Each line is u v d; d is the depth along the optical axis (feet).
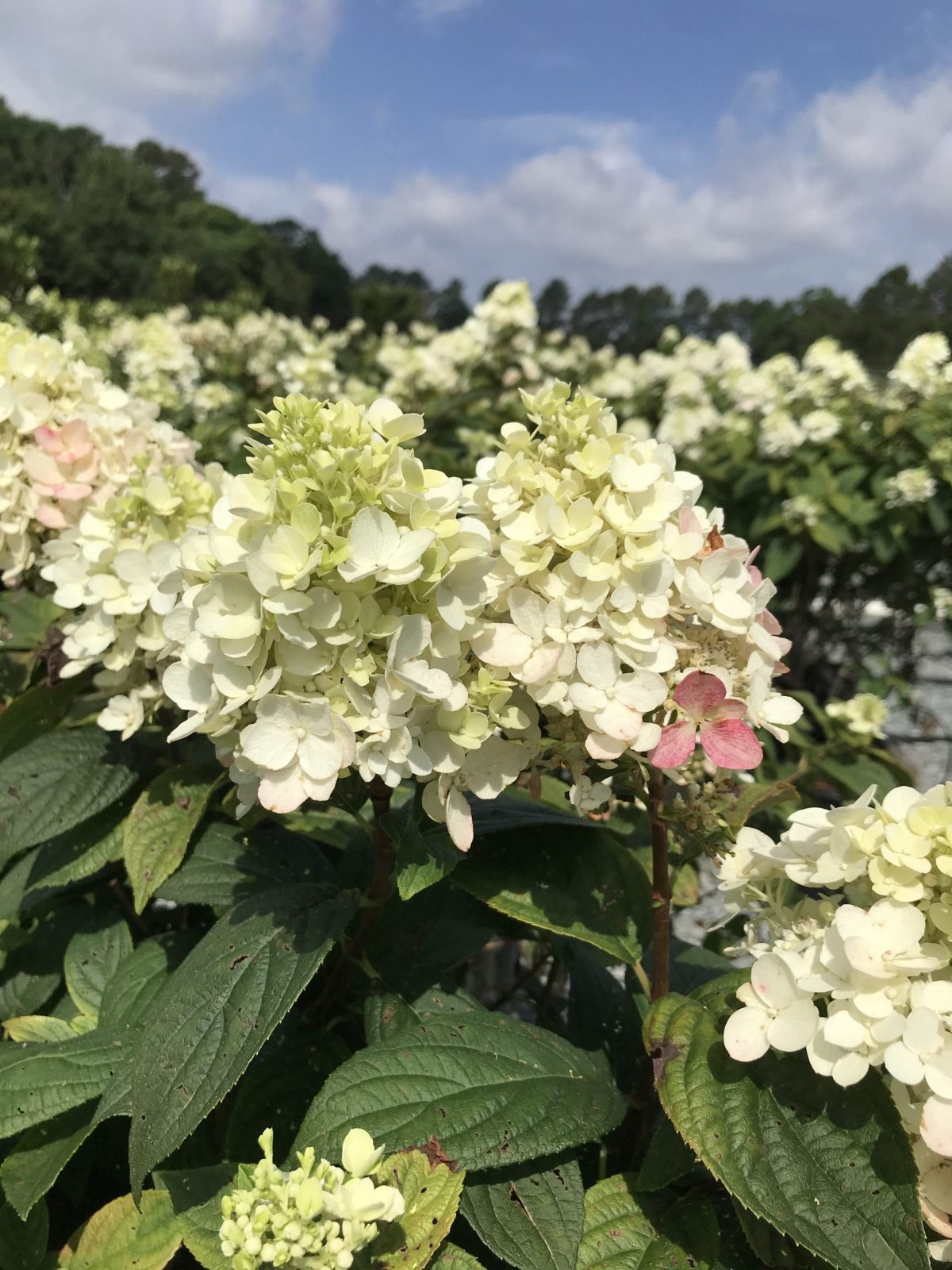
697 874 8.53
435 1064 4.45
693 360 25.79
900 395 18.92
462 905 6.16
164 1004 4.52
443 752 4.25
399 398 20.27
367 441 4.09
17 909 6.43
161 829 5.96
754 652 4.66
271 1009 4.30
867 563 19.22
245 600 3.93
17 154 154.81
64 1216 5.82
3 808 6.13
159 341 20.38
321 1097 4.26
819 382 20.13
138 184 142.51
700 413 20.30
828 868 4.16
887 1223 3.69
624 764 4.77
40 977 6.67
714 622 4.46
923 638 22.80
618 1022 6.10
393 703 3.91
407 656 3.88
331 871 6.04
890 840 3.89
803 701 12.91
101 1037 5.25
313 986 6.23
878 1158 3.85
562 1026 7.47
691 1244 4.45
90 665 6.70
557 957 7.31
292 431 3.98
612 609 4.43
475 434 18.51
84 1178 5.68
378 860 5.19
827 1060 3.84
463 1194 4.32
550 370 25.49
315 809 6.91
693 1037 4.42
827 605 19.69
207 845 6.04
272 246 154.71
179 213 152.56
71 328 23.85
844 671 19.84
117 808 6.56
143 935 7.58
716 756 4.20
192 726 4.02
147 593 5.85
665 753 4.22
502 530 4.40
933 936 3.94
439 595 4.04
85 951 6.45
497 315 19.99
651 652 4.41
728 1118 4.04
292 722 3.83
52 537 7.28
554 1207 4.33
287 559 3.77
